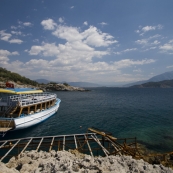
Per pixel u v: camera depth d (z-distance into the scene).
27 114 35.16
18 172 9.84
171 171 10.85
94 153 21.92
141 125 37.81
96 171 9.98
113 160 11.81
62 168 10.03
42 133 31.47
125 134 31.38
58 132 32.25
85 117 46.38
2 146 20.12
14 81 157.88
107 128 35.50
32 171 10.20
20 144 21.19
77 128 35.22
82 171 9.91
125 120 42.81
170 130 33.72
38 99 39.03
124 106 68.94
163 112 53.62
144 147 24.77
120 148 18.97
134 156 17.19
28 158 13.16
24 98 37.84
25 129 32.66
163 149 24.02
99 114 50.97
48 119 42.91
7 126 29.00
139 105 71.62
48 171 9.85
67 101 88.19
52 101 49.56
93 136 24.31
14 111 32.59
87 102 83.81
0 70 175.12
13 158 13.84
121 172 9.92
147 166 11.17
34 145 23.81
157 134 31.19
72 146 23.98
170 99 97.31
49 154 14.20
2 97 34.03
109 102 84.06
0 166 9.40
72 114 50.56
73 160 11.88
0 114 33.28
